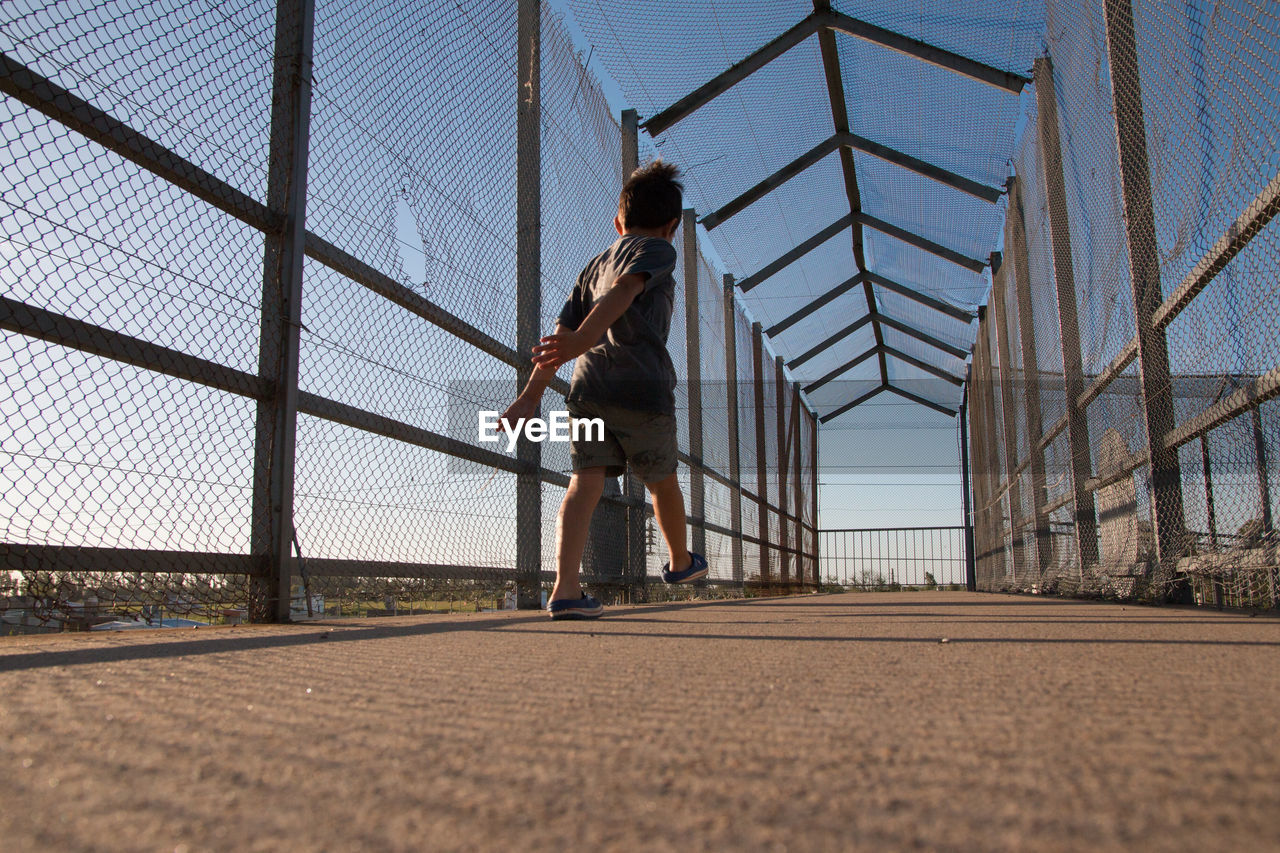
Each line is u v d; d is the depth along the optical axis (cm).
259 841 41
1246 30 226
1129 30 322
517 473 386
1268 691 87
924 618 235
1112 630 177
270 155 233
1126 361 343
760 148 670
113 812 45
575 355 198
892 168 735
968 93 583
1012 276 664
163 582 197
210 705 80
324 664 115
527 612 318
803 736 65
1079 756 57
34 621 170
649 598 557
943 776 52
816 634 173
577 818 44
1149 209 313
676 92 583
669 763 56
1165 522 308
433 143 320
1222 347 257
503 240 378
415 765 56
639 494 549
